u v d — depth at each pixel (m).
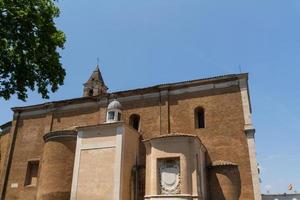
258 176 23.38
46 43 16.94
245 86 26.77
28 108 35.72
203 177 23.34
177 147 22.44
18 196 31.36
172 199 20.98
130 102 30.48
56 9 17.53
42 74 17.30
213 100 27.38
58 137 27.14
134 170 25.03
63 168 25.94
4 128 38.62
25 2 16.12
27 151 33.41
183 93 28.78
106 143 24.55
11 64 16.05
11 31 15.63
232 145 25.14
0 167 35.72
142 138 28.08
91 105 32.44
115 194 22.41
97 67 43.25
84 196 23.30
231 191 22.92
